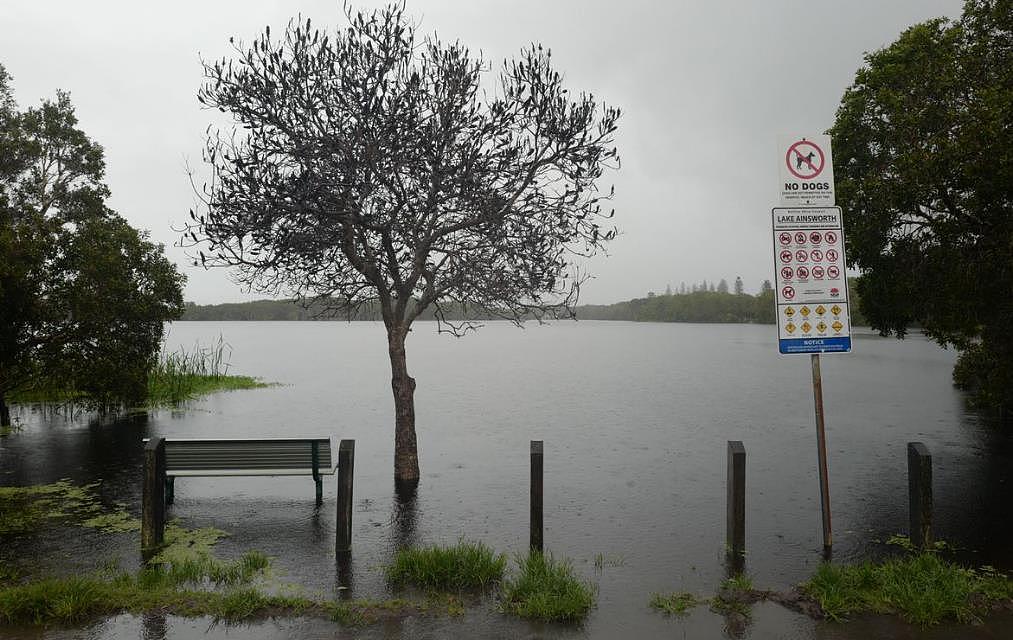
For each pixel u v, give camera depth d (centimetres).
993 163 953
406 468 1057
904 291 1227
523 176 969
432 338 9838
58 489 982
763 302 15075
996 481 1011
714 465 1184
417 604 546
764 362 4116
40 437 1436
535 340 8938
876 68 1307
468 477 1081
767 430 1559
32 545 722
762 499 932
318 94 899
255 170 874
